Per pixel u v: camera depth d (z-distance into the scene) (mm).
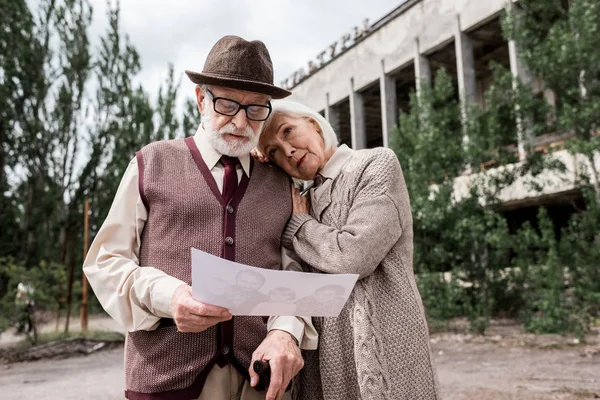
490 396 4730
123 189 1746
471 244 9891
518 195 13180
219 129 1732
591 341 7520
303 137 1889
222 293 1374
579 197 13148
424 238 9992
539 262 9188
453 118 10898
